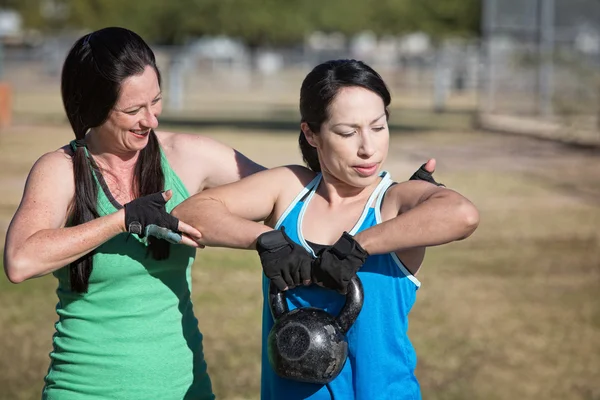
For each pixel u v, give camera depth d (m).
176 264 3.10
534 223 10.91
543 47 23.95
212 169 3.27
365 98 2.66
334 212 2.85
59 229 2.80
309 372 2.60
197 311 7.00
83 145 3.02
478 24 60.94
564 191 13.39
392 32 68.75
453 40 62.22
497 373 5.80
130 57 2.88
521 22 24.83
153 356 3.04
